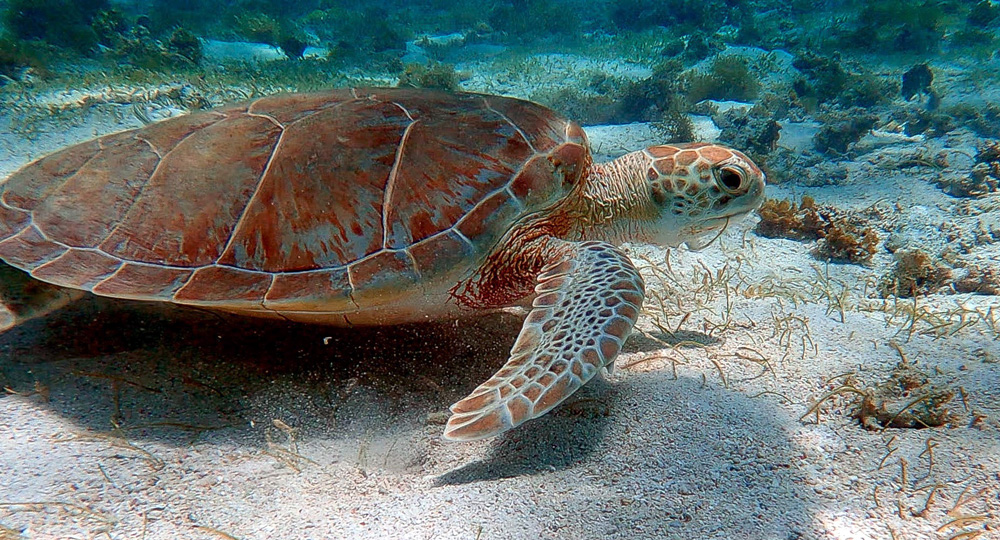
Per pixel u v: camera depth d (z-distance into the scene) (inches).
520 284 27.2
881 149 72.6
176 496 20.4
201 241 24.3
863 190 57.8
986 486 19.5
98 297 29.0
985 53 120.3
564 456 22.0
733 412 22.8
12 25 110.3
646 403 23.6
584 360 21.7
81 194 25.8
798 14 175.6
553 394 21.2
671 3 179.6
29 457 21.1
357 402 25.1
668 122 81.7
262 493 20.9
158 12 171.0
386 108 27.2
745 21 167.3
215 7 193.5
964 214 47.6
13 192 26.7
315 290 23.7
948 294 35.4
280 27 162.7
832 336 27.1
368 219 24.3
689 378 24.7
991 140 66.7
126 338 27.0
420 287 24.3
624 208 30.6
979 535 18.1
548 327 23.4
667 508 19.5
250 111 27.6
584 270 25.0
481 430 20.8
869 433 21.8
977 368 24.3
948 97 95.7
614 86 104.3
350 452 23.1
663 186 29.8
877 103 94.2
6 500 19.6
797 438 21.6
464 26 194.7
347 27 181.3
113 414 23.2
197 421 23.5
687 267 38.3
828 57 120.3
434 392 25.8
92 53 109.6
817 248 43.1
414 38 179.9
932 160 61.8
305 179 24.8
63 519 19.3
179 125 27.5
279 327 28.5
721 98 102.1
